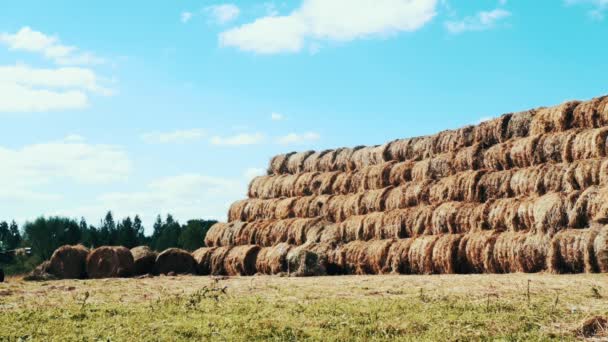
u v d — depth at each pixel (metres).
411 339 9.24
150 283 20.75
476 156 25.66
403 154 29.70
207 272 32.12
